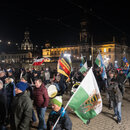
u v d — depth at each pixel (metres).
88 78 3.40
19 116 3.75
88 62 29.33
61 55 7.96
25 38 99.31
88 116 3.36
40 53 95.19
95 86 3.44
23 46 96.62
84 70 10.88
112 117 7.00
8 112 5.47
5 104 5.04
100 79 11.39
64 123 3.17
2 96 4.99
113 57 71.88
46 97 4.91
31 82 10.91
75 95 3.25
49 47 92.00
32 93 5.52
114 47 72.00
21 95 3.87
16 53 87.88
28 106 3.74
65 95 11.52
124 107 8.58
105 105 9.01
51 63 60.94
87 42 77.25
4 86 5.79
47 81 12.11
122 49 77.12
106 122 6.40
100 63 10.03
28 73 11.50
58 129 3.19
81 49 78.44
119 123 6.23
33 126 5.89
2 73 8.01
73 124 6.14
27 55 84.00
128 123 6.29
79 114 3.31
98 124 6.18
